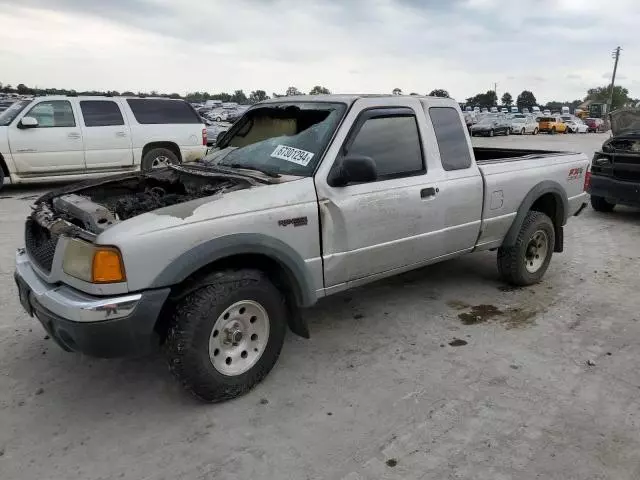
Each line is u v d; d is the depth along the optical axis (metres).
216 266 3.24
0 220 7.96
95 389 3.45
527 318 4.56
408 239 4.10
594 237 7.41
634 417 3.14
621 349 4.00
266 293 3.31
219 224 3.07
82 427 3.05
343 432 2.99
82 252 2.87
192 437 2.96
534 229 5.08
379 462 2.75
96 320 2.78
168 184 4.07
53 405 3.26
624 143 8.25
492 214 4.73
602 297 5.06
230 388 3.23
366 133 3.84
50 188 11.27
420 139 4.19
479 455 2.80
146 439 2.94
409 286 5.31
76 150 10.62
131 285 2.83
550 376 3.60
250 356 3.34
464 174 4.44
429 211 4.18
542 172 5.15
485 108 71.19
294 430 3.01
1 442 2.91
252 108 4.54
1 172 10.17
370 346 4.02
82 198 3.59
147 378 3.58
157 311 2.90
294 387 3.45
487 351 3.95
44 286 3.13
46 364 3.74
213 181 3.75
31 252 3.48
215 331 3.13
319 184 3.53
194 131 11.95
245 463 2.75
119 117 11.08
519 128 39.25
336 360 3.81
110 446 2.88
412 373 3.63
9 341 4.06
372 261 3.92
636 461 2.76
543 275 5.51
